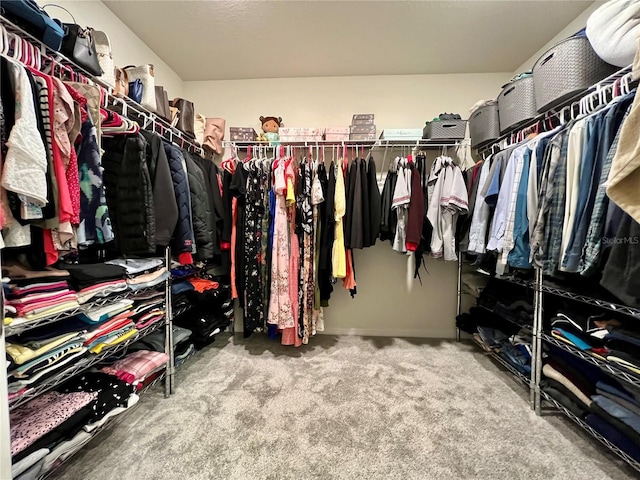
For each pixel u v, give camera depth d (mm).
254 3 1603
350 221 1972
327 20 1732
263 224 2021
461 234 1959
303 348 2146
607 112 992
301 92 2400
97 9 1576
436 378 1715
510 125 1702
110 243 1300
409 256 2416
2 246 686
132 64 1830
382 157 2355
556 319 1325
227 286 2277
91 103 1046
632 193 779
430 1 1590
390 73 2334
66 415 957
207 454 1121
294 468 1059
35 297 876
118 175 1288
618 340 1030
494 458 1106
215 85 2447
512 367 1654
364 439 1206
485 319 2102
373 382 1663
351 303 2457
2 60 727
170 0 1586
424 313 2434
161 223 1335
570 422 1317
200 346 1938
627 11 1012
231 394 1535
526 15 1692
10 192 738
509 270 1676
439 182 1906
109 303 1218
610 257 896
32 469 836
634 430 962
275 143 2148
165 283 1540
